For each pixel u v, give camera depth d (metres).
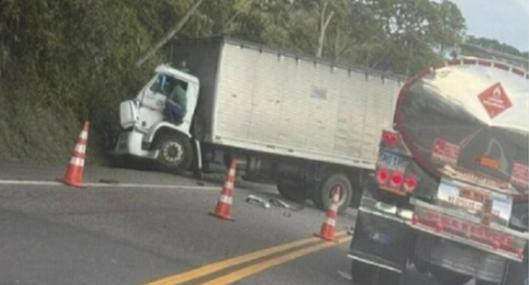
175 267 10.45
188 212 16.30
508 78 11.59
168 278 9.66
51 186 15.64
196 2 30.03
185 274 10.08
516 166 11.45
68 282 8.67
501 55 12.52
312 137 26.33
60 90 23.09
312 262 13.55
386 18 69.06
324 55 62.78
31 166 19.16
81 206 13.98
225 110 24.95
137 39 26.44
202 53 25.50
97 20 21.86
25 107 21.80
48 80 22.62
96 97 24.72
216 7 35.25
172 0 29.77
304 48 53.06
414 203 11.66
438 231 11.47
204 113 24.95
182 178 23.83
